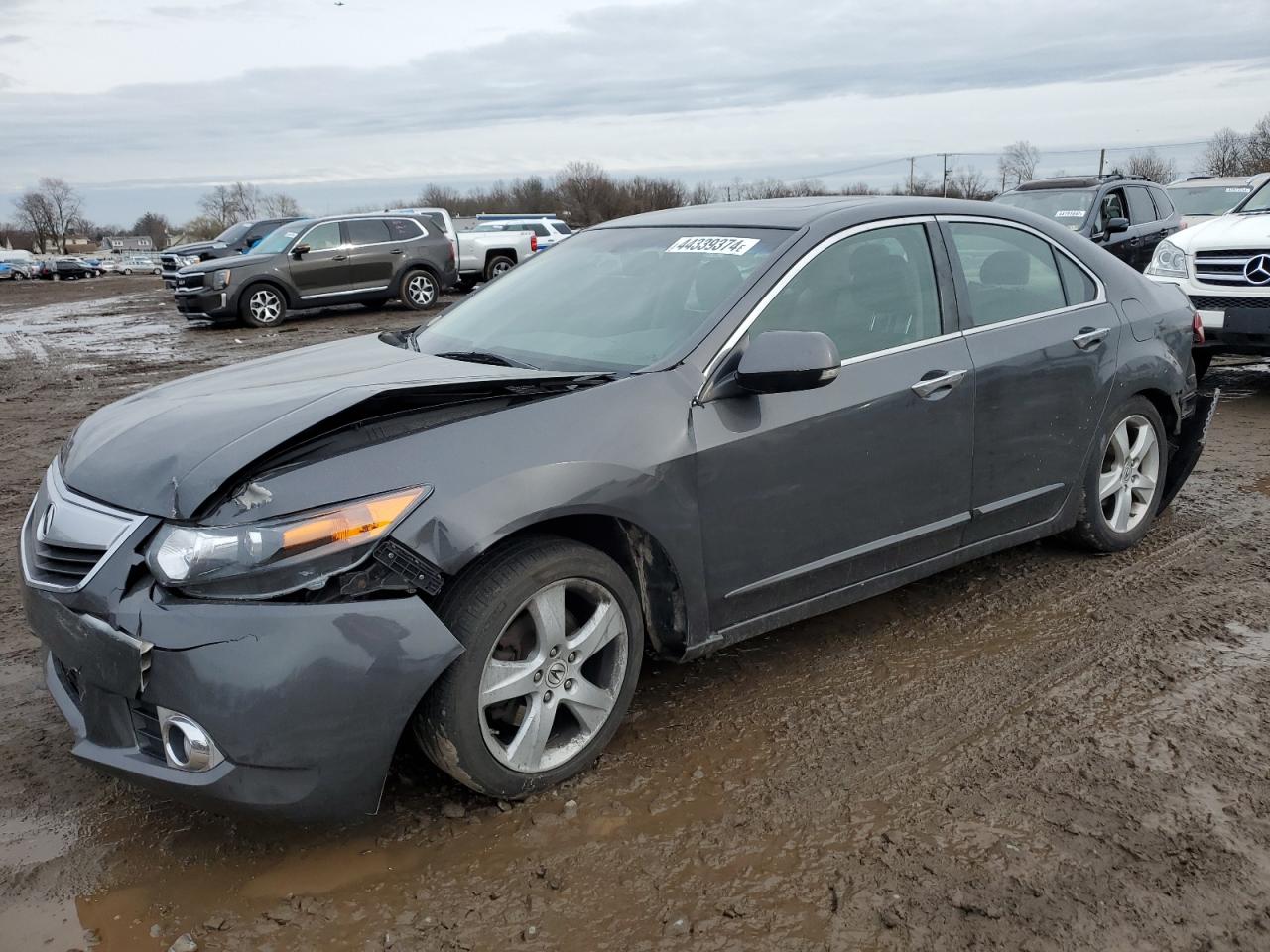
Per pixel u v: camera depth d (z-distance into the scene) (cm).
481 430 276
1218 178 1791
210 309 1658
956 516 382
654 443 297
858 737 321
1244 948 229
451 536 258
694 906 247
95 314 2248
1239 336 758
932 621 405
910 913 242
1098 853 262
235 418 282
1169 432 483
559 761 292
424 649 254
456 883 258
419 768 309
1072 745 313
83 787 305
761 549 327
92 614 256
